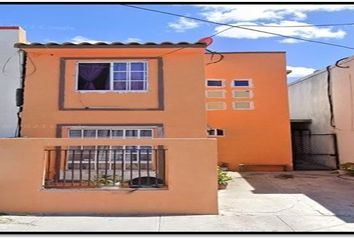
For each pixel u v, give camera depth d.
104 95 11.52
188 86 11.48
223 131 17.44
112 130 11.46
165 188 7.77
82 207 7.64
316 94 19.89
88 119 11.41
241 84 17.70
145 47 11.19
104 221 7.00
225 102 17.59
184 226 6.68
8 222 6.88
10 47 11.69
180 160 7.74
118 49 11.32
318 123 19.61
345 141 16.62
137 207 7.64
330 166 18.09
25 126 11.32
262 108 17.52
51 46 11.18
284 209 8.28
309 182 13.12
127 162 10.34
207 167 7.73
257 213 7.83
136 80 11.64
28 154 7.80
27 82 11.51
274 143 17.30
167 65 11.59
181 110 11.40
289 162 17.17
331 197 9.95
